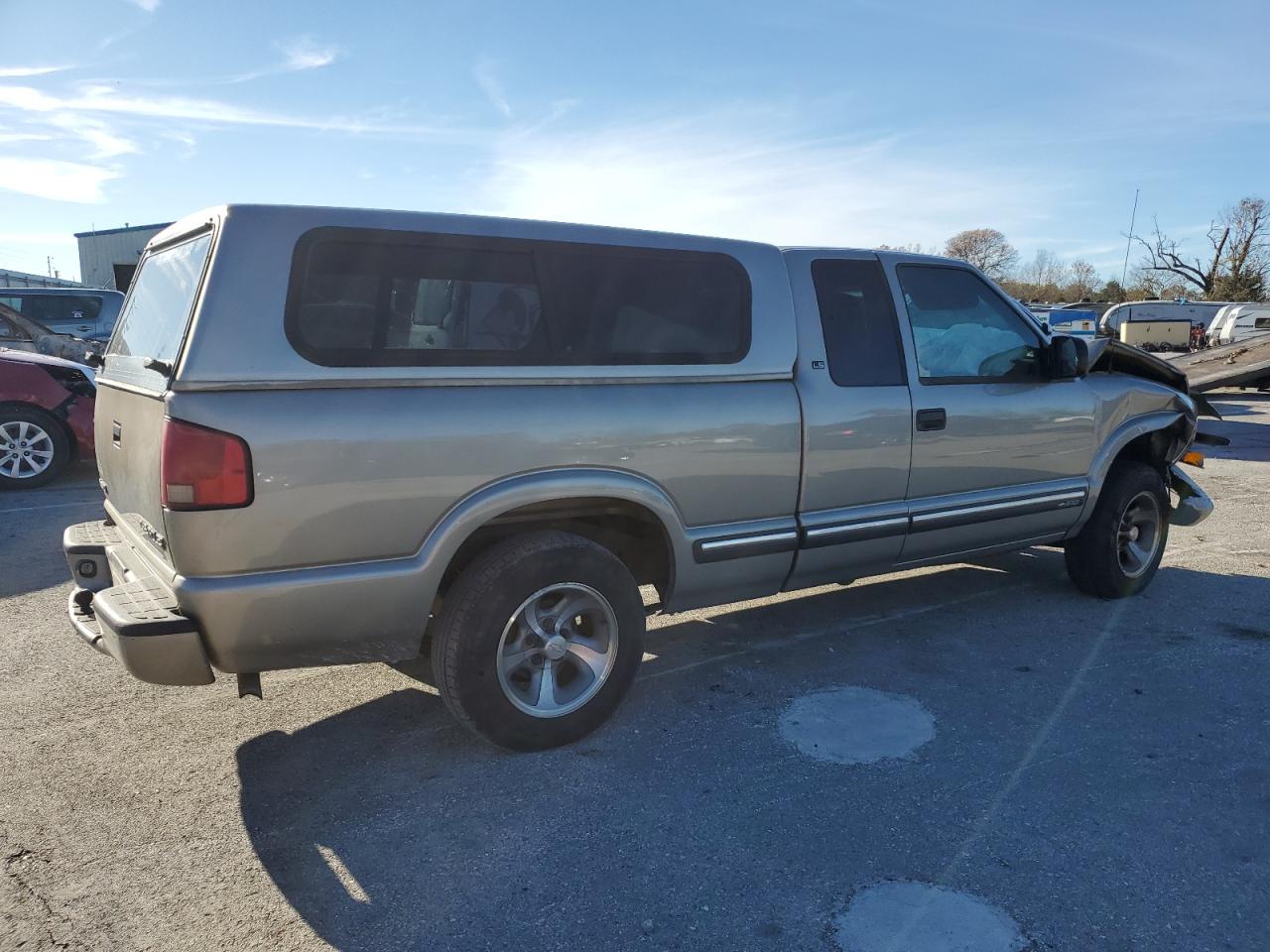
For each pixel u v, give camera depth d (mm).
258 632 2879
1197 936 2393
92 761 3365
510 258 3279
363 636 3059
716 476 3688
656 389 3537
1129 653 4441
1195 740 3512
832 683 4074
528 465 3230
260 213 2900
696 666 4277
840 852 2777
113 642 2857
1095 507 5129
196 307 2807
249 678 3100
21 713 3760
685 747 3471
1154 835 2861
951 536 4492
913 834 2873
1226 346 20719
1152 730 3598
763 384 3824
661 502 3543
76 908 2521
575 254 3426
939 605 5188
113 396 3586
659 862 2734
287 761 3379
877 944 2361
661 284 3605
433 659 3285
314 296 2916
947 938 2383
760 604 5211
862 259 4230
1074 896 2555
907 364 4262
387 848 2814
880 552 4285
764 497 3846
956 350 4484
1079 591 5402
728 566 3830
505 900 2561
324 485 2883
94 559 3510
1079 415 4887
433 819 2977
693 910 2512
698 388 3643
